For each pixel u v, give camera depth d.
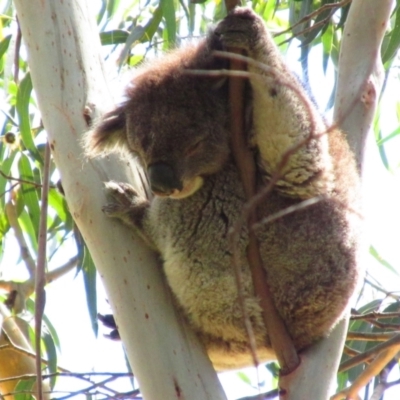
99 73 7.63
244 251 7.09
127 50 9.71
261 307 7.02
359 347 10.35
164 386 6.43
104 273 6.93
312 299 7.02
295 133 6.83
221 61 7.50
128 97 7.66
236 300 7.05
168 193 7.07
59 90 7.38
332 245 7.09
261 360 7.52
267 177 7.11
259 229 7.08
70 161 7.19
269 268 7.07
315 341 7.15
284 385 6.81
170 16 10.16
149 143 7.28
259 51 6.76
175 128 7.28
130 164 7.56
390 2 8.62
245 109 7.12
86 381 8.62
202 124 7.30
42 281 6.67
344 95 8.30
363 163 8.03
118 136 7.54
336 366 7.05
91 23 7.81
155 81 7.58
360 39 8.50
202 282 7.09
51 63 7.45
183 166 7.21
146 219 7.09
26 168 11.05
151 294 6.83
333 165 7.32
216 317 7.09
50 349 9.81
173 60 7.83
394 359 9.13
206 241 7.14
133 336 6.64
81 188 7.10
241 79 6.93
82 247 9.73
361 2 8.60
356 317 9.03
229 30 6.71
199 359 6.67
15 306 11.15
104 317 8.55
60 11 7.59
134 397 8.55
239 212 7.19
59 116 7.32
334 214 7.14
